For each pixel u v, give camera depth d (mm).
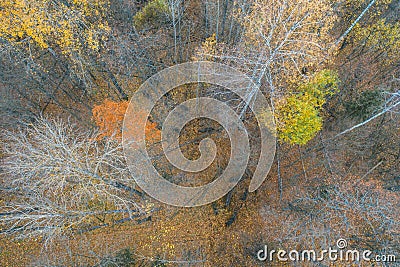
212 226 19141
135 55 18953
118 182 18141
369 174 19125
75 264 17859
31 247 17984
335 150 19453
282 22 13500
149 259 18281
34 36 14734
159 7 18125
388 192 18016
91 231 18484
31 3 14305
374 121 18703
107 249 18281
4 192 17875
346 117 18266
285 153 19500
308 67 16234
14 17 14508
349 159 19469
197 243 18891
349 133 19016
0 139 18016
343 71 18688
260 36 15016
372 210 16484
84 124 19172
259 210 19109
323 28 14789
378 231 16719
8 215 16438
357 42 18484
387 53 18297
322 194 18344
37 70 18547
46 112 19172
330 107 18531
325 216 17562
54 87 19344
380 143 19219
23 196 17312
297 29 14750
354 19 18359
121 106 18391
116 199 18578
